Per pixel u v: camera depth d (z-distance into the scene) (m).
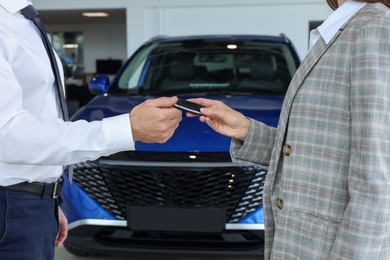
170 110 0.99
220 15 7.65
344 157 0.98
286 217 1.07
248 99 2.96
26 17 1.08
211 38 3.74
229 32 7.66
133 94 3.26
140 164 2.26
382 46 0.90
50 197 1.21
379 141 0.89
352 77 0.94
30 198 1.15
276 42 3.64
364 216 0.90
